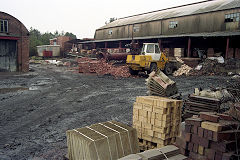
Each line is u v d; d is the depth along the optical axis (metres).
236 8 23.08
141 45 27.02
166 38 26.75
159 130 4.85
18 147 5.52
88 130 4.46
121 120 7.54
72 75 20.97
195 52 27.31
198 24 27.03
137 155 3.87
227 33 22.06
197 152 4.27
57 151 5.30
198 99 6.57
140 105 5.23
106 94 11.85
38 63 40.78
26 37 25.16
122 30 39.12
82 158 4.10
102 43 44.28
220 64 19.62
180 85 14.01
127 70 21.17
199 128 4.19
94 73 22.53
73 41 47.16
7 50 24.08
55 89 13.50
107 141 4.08
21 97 11.18
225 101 6.63
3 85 14.89
